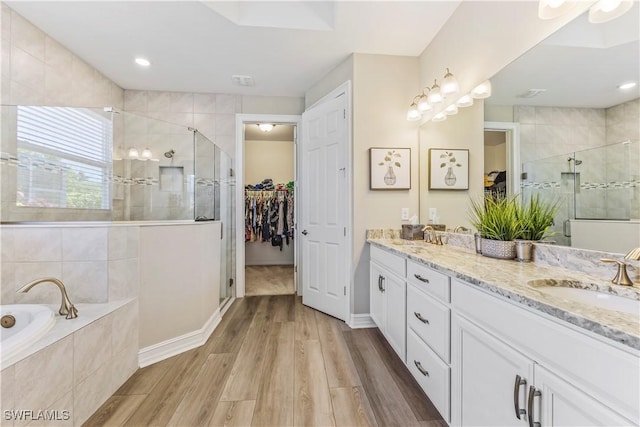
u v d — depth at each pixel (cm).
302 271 333
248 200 514
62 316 155
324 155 286
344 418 141
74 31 223
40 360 121
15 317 159
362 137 253
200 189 275
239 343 221
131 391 163
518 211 149
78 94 263
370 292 248
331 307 279
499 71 164
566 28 124
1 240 175
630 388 58
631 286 92
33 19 209
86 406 143
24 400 115
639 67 98
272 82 314
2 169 202
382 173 254
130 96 331
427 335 146
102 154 251
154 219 268
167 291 204
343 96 263
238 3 214
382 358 197
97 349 152
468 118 193
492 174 171
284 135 521
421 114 243
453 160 210
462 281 117
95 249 178
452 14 207
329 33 227
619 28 104
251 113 349
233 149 347
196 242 225
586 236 115
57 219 228
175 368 186
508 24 157
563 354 72
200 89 332
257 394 159
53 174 226
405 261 175
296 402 152
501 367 95
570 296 101
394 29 222
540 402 79
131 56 260
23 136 210
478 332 107
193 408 148
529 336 83
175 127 269
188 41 237
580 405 68
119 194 262
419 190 260
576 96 119
